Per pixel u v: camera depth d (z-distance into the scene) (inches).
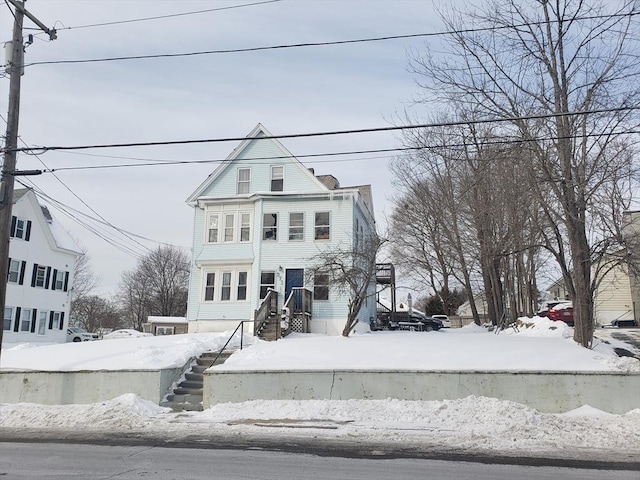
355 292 900.0
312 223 1096.8
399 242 1638.8
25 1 591.8
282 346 702.5
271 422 488.1
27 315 1513.3
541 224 762.8
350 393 560.1
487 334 861.2
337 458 349.7
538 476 303.1
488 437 418.0
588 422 458.3
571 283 661.9
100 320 3161.9
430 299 2229.3
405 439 416.5
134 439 421.1
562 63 611.5
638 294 1346.0
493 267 1025.5
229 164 1169.4
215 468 318.7
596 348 650.2
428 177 1391.5
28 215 1531.7
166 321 1982.0
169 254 3125.0
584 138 600.7
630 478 299.6
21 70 585.0
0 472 307.9
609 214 631.2
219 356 708.0
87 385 608.1
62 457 351.9
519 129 629.9
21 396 615.2
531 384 528.7
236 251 1122.7
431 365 567.8
